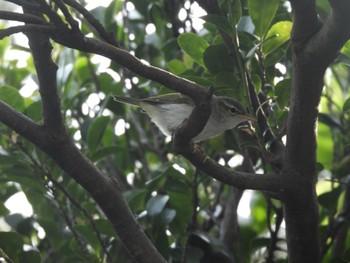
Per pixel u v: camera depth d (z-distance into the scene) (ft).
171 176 25.88
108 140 29.66
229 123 25.54
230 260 24.73
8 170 24.35
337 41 17.57
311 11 17.80
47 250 28.50
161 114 27.53
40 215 28.12
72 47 16.99
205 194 29.09
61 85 26.32
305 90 18.61
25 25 16.26
